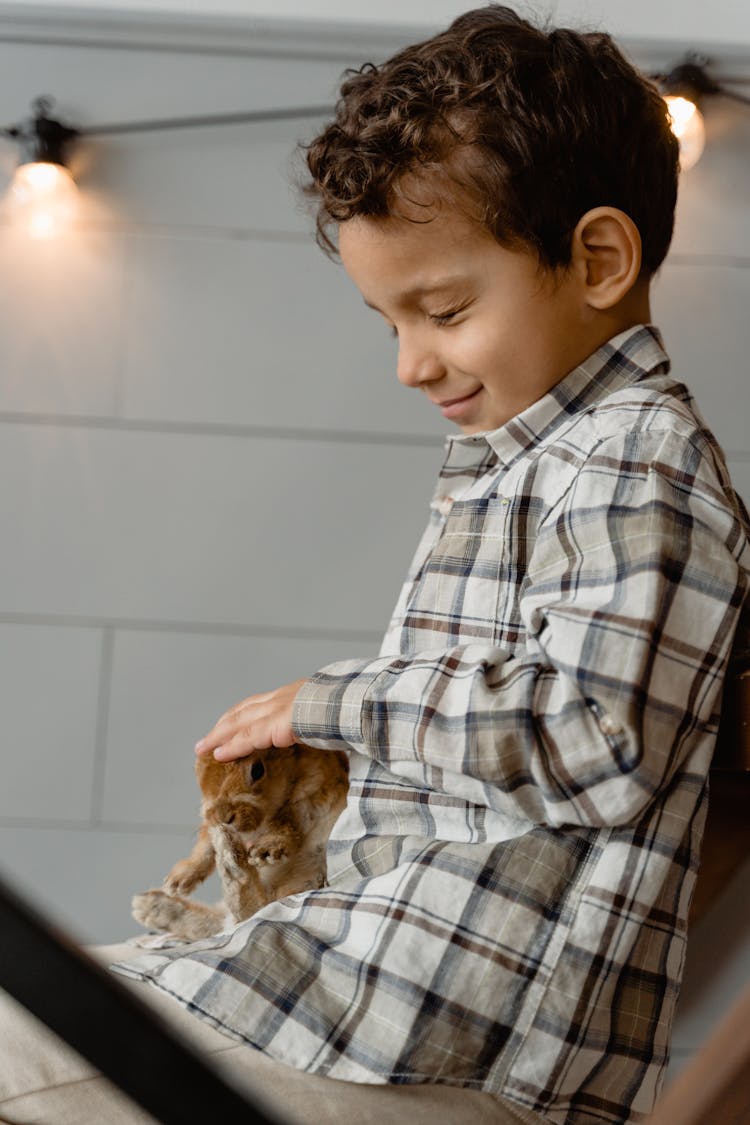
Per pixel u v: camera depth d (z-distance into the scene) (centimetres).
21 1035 53
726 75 162
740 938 67
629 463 63
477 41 77
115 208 163
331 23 162
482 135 71
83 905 158
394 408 163
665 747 56
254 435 163
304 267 164
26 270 163
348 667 68
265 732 70
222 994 56
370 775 68
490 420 75
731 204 163
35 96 163
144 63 164
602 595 59
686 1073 35
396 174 70
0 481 161
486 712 58
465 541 72
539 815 58
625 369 73
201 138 164
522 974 57
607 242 73
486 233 70
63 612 161
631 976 58
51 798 159
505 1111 56
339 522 162
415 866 60
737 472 161
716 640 58
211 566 161
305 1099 53
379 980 57
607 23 160
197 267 164
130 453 162
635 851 58
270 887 73
